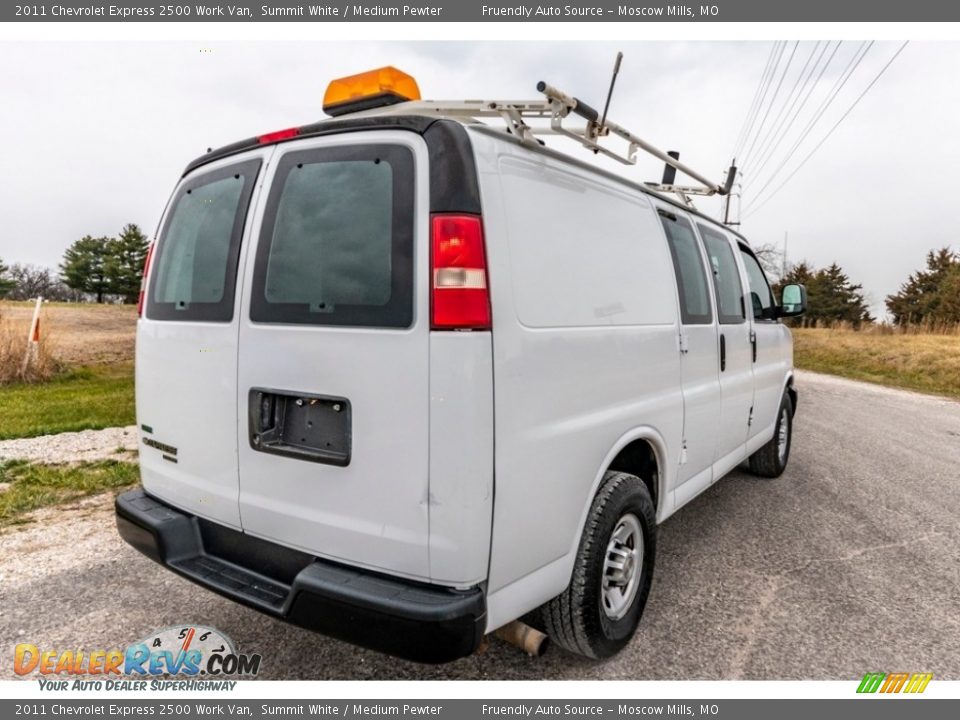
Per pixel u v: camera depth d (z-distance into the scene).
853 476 5.74
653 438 2.92
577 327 2.37
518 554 2.11
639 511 2.76
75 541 3.87
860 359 18.78
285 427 2.22
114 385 10.06
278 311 2.20
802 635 2.95
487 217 2.00
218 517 2.45
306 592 2.00
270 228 2.28
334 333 2.05
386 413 1.96
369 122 2.12
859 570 3.67
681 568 3.65
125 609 3.09
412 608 1.86
